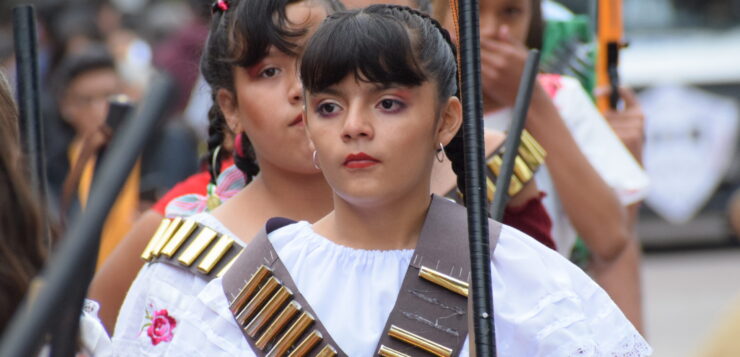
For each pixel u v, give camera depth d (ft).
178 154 62.85
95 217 19.85
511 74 37.55
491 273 25.00
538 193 35.01
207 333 26.32
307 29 29.78
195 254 29.94
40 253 23.04
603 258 38.55
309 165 30.25
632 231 42.16
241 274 26.48
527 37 41.19
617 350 25.75
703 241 99.35
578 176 37.50
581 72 46.01
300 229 26.68
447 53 25.76
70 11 75.77
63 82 58.13
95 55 57.77
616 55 44.11
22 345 19.21
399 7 26.02
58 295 19.58
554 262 26.13
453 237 25.70
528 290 25.59
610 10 43.93
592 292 26.13
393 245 26.02
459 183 27.76
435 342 25.25
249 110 30.48
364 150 25.00
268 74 30.37
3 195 22.71
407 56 24.90
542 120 37.45
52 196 57.00
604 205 37.65
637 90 96.37
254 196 31.19
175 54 66.74
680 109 96.53
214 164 34.40
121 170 20.04
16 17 29.07
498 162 34.19
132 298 30.55
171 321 29.63
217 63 31.37
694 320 82.43
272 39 29.78
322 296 25.79
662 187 97.76
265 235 26.63
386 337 25.38
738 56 96.22
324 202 31.04
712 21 97.76
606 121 43.68
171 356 26.43
